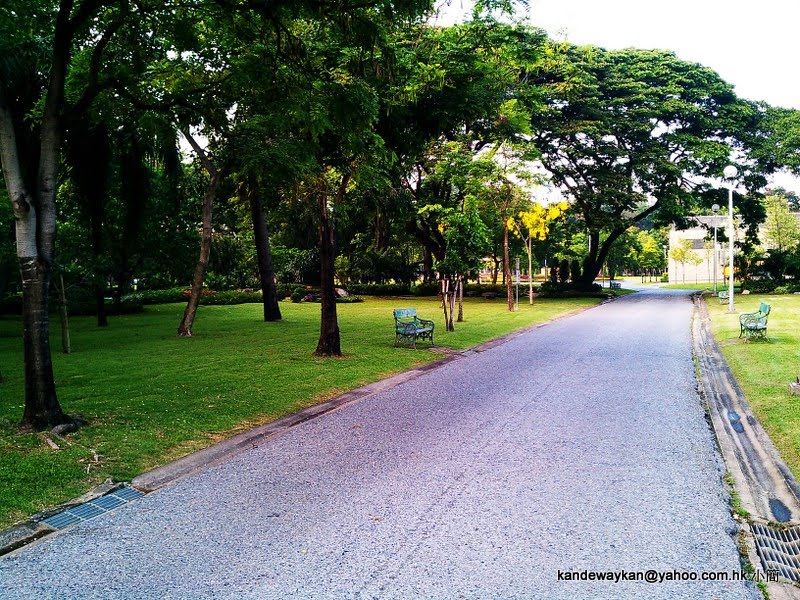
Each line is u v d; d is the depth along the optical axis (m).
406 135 13.90
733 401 9.03
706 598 3.61
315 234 44.62
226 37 10.68
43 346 7.36
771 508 5.00
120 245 22.00
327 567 3.99
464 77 13.28
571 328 20.84
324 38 10.72
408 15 7.97
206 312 29.83
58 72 7.40
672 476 5.70
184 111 12.95
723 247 61.59
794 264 42.66
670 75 38.94
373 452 6.61
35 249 7.30
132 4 8.88
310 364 12.78
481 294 42.75
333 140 12.57
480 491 5.32
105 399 9.16
